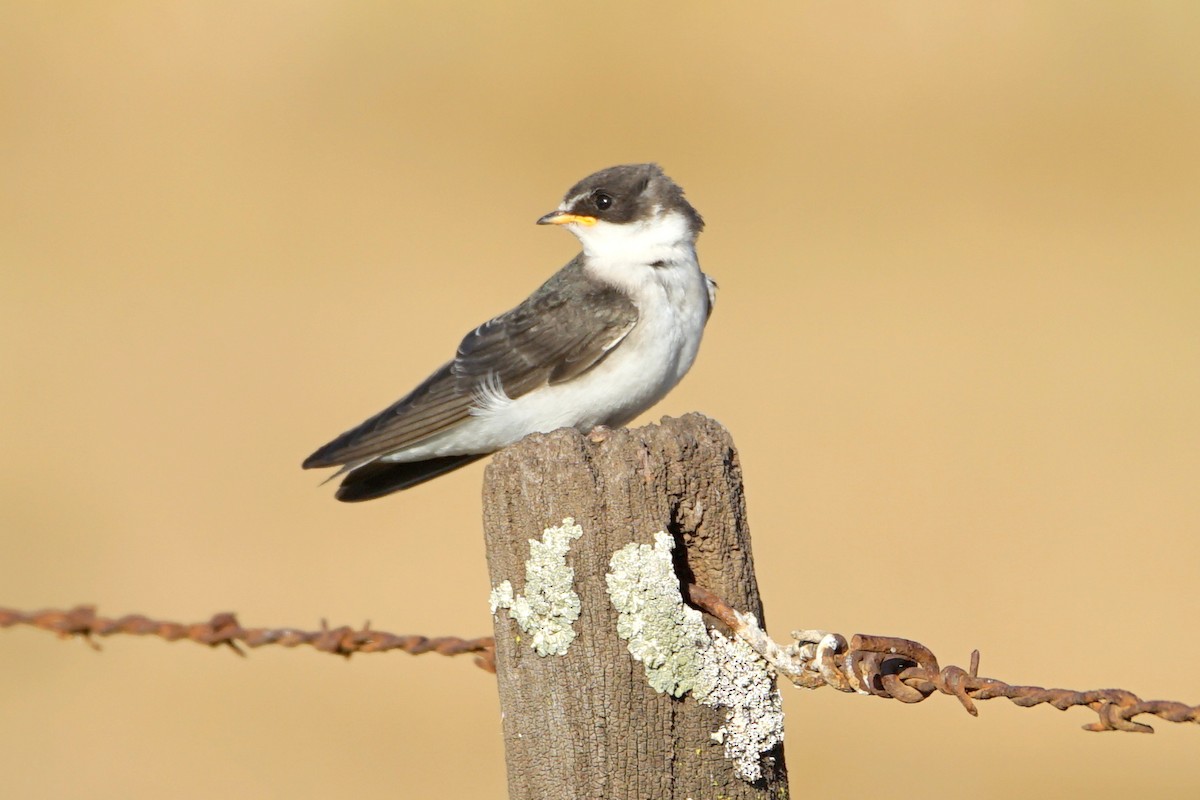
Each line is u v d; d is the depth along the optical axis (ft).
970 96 80.94
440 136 80.84
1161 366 52.08
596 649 15.55
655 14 88.33
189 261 66.03
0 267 65.10
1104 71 82.02
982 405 49.21
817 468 45.01
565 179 74.43
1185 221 67.05
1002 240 65.31
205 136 81.25
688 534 16.16
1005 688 15.57
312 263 65.31
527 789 15.78
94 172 76.33
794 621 37.60
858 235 66.03
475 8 88.89
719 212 68.95
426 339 56.24
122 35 90.33
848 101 82.48
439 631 38.09
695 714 15.70
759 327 55.62
